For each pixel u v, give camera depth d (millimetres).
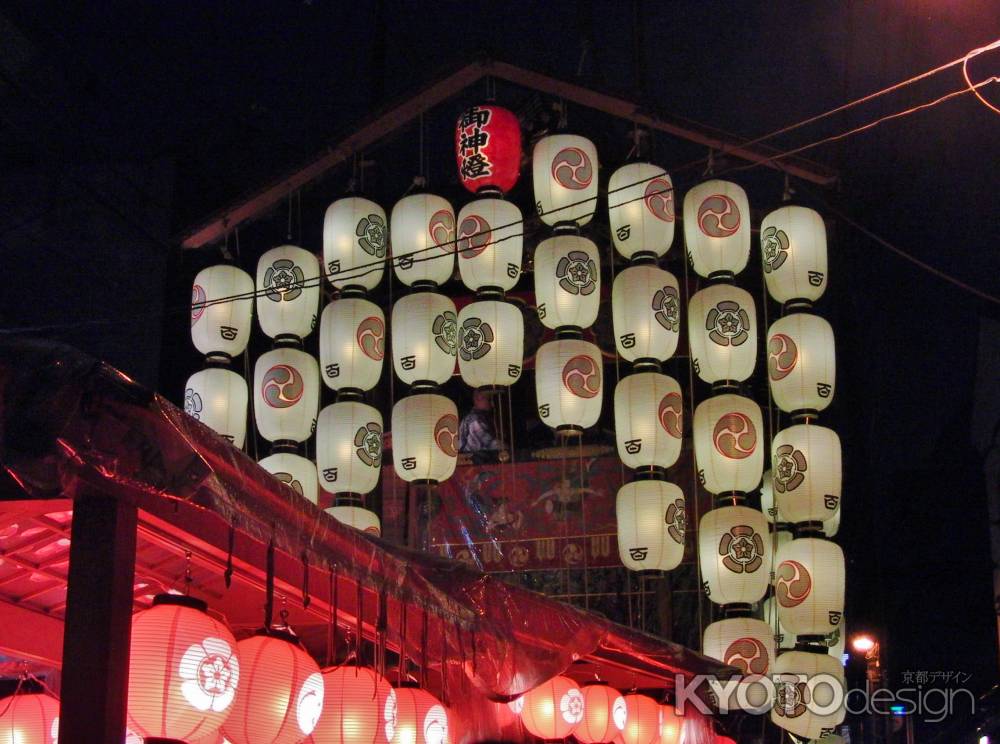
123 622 4113
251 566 5410
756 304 14609
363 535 5664
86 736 3900
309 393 11148
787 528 12945
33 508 4414
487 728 8125
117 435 4035
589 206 11352
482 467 12984
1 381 4008
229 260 12086
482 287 11164
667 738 10078
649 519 10781
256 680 4871
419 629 6668
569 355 10867
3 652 6145
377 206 11633
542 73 11539
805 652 11156
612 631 8125
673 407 10930
